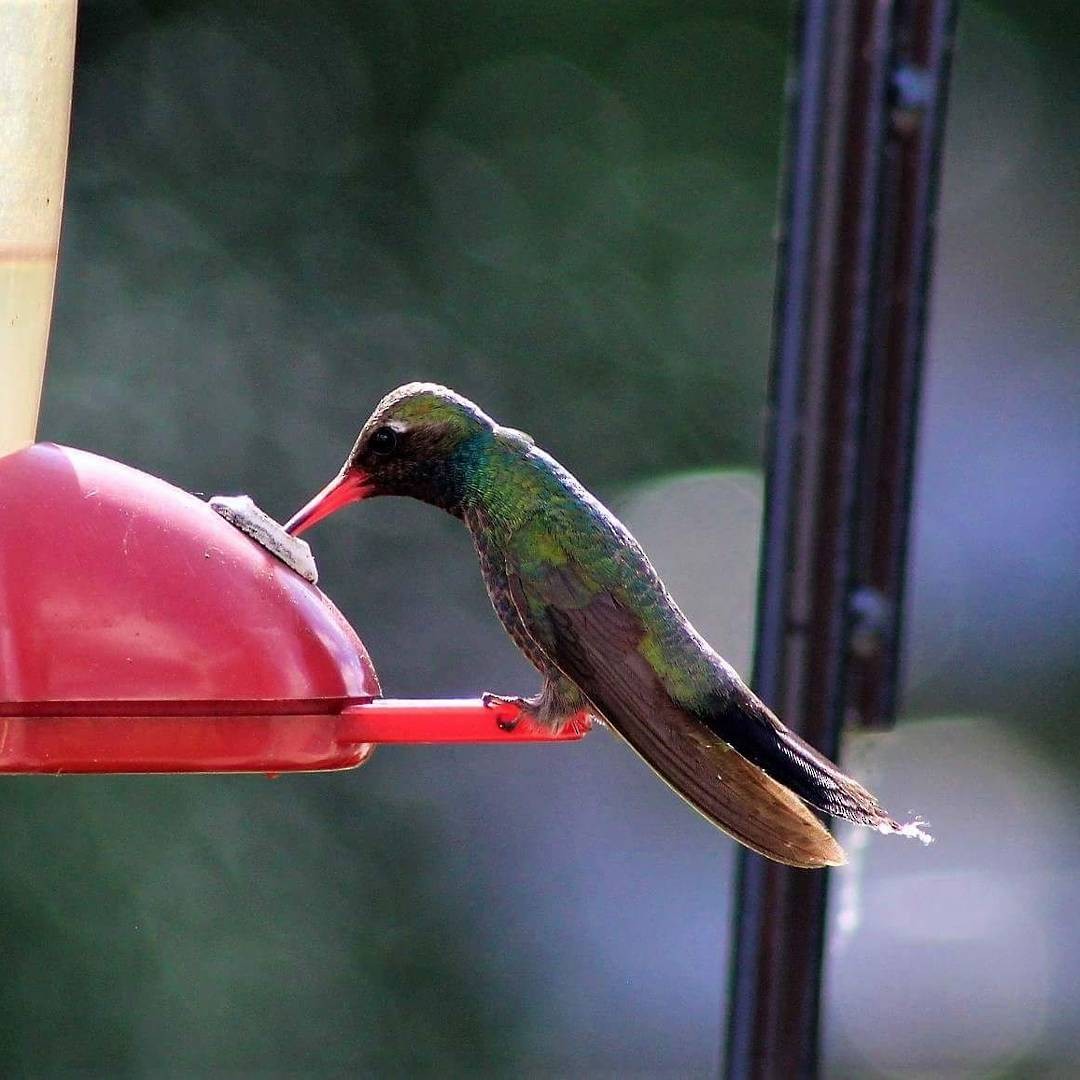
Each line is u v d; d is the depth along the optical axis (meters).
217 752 5.21
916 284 6.54
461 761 12.52
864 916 13.56
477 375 13.45
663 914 12.83
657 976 12.58
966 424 15.34
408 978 11.90
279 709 5.26
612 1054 12.13
